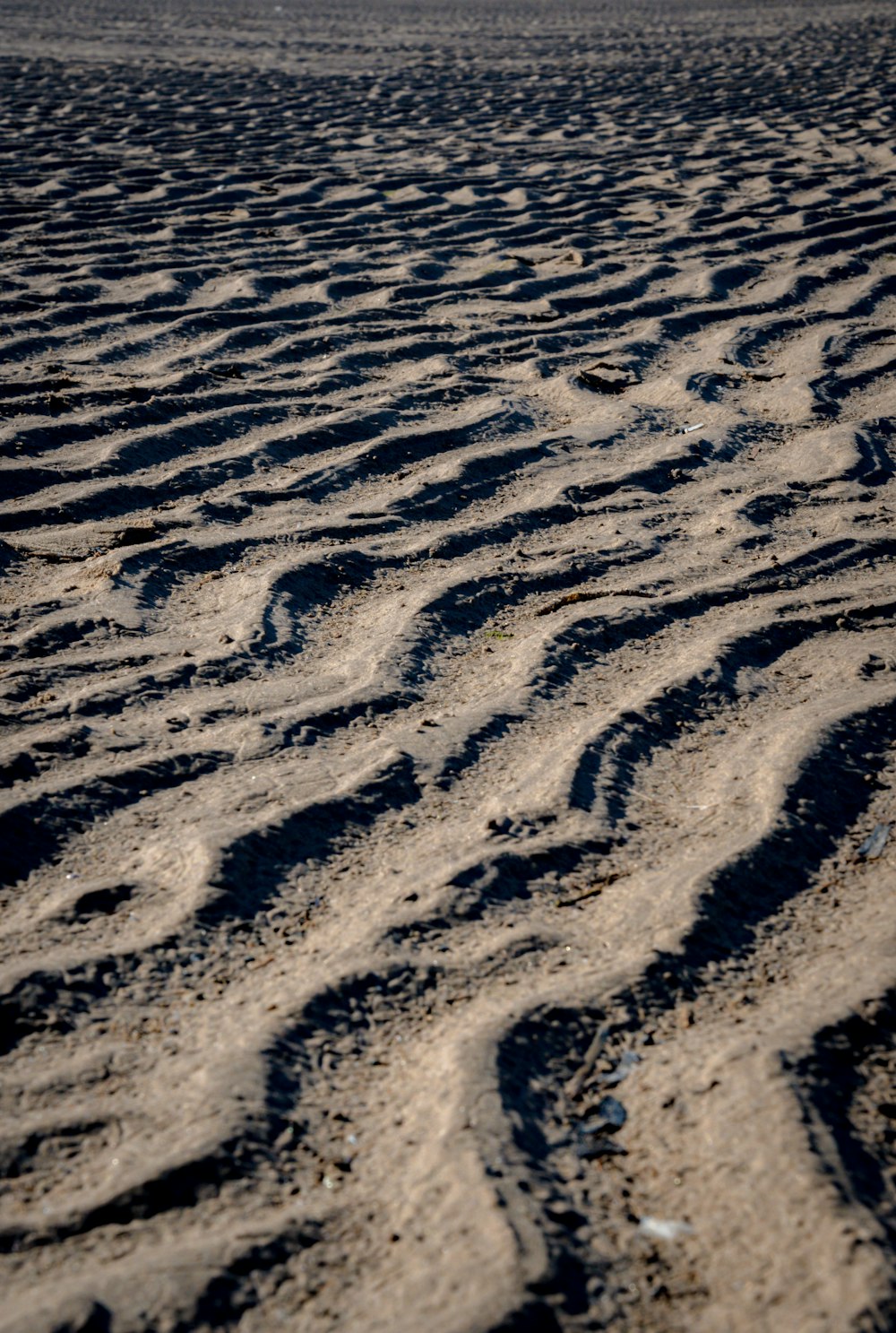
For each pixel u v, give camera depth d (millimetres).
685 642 3105
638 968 1995
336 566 3453
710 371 5066
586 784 2506
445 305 5848
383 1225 1565
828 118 10805
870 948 2041
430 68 14391
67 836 2318
